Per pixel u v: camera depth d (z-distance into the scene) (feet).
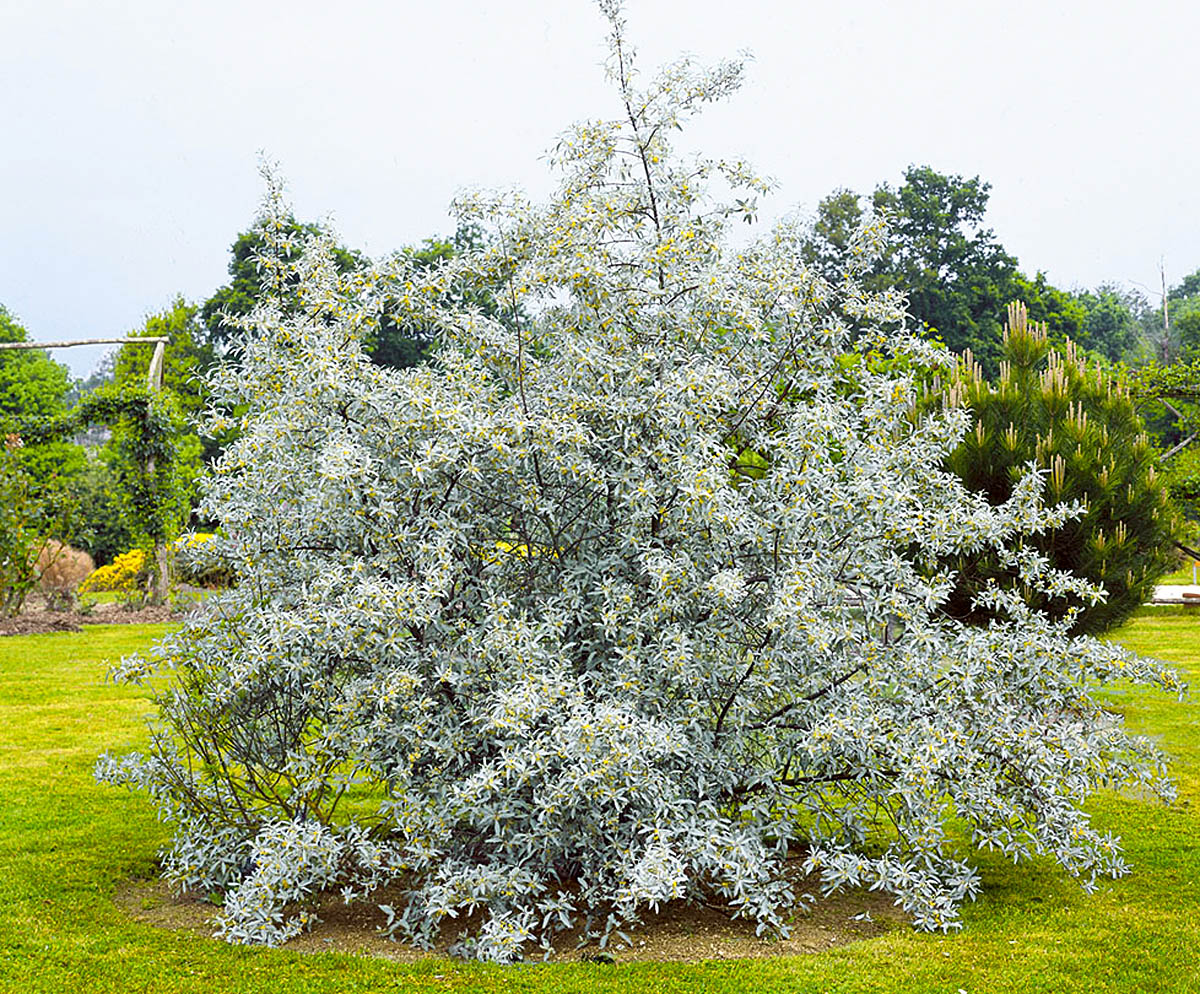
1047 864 18.01
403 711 15.08
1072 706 17.42
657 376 16.44
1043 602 26.58
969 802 15.56
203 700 16.31
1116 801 21.27
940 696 15.72
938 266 99.55
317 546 16.20
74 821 20.07
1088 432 27.17
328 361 15.51
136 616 51.29
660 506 15.38
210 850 16.15
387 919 15.31
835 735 14.57
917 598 16.10
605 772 13.33
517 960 13.87
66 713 29.99
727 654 15.35
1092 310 173.27
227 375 16.92
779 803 15.98
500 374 17.04
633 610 15.10
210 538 16.67
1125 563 26.91
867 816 16.06
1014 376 29.60
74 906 15.60
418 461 14.99
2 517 49.37
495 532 16.26
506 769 13.65
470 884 13.85
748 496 16.02
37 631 46.39
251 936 14.15
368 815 19.02
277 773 16.26
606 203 16.97
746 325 16.20
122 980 13.05
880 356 17.79
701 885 16.30
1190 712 29.48
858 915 15.52
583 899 15.69
